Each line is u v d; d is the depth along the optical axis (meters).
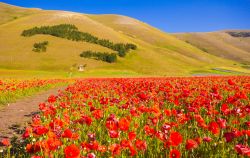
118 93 18.55
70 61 134.50
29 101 25.05
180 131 9.89
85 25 178.88
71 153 5.68
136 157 7.75
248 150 6.43
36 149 6.78
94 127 10.45
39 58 133.88
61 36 153.75
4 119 16.30
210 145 8.38
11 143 11.07
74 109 13.96
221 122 8.62
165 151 7.97
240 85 22.06
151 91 17.69
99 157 7.79
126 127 7.89
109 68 137.38
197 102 12.55
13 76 74.25
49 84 41.53
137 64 147.25
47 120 12.41
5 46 142.25
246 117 11.73
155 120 9.65
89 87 21.53
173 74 123.25
